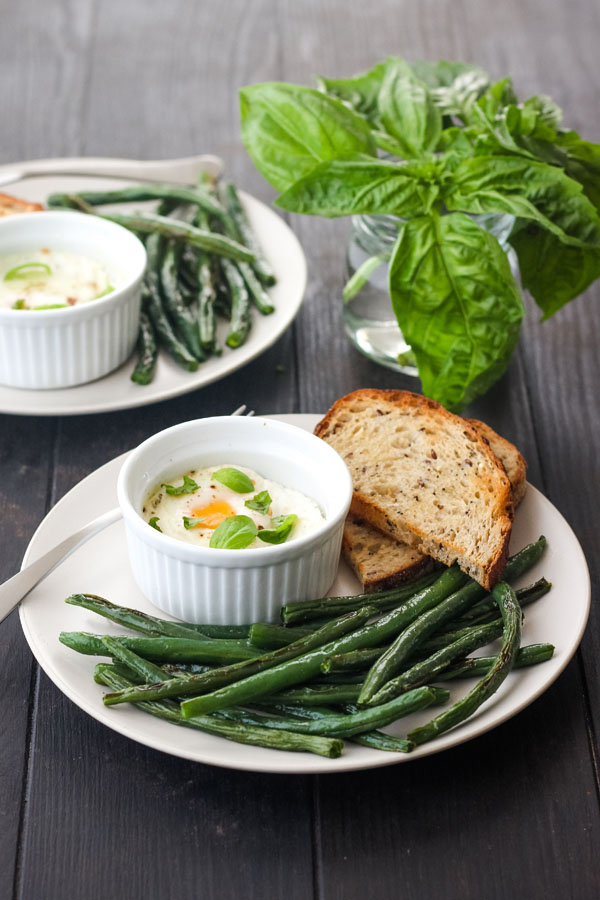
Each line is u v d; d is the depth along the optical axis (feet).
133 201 3.25
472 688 2.30
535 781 2.30
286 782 2.28
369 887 2.18
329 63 4.06
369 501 2.54
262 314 3.05
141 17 4.31
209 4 4.41
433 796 2.27
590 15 4.49
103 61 4.03
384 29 4.30
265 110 2.83
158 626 2.33
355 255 2.98
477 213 2.75
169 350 2.93
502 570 2.41
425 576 2.48
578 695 2.42
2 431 2.86
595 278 2.93
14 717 2.35
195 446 2.51
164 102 3.87
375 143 2.84
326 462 2.48
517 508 2.60
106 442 2.85
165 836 2.22
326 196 2.75
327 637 2.31
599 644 2.51
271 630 2.31
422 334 2.74
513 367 3.11
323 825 2.24
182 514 2.44
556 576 2.47
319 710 2.24
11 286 2.91
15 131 3.69
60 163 3.38
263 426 2.51
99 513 2.53
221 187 3.34
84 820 2.23
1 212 3.16
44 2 4.37
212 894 2.16
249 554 2.31
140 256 2.92
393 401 2.73
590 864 2.21
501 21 4.40
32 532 2.66
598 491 2.82
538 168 2.72
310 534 2.34
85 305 2.78
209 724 2.20
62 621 2.36
